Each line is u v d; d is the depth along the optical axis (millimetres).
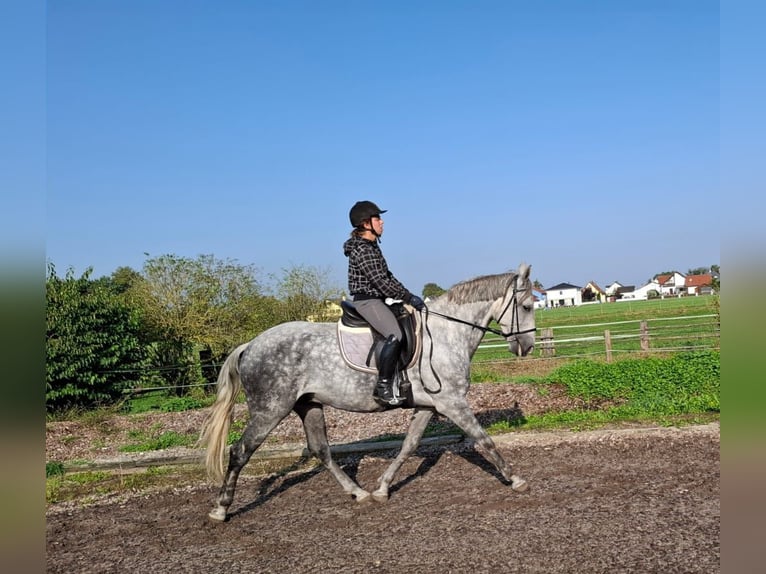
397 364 5574
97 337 13727
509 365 16766
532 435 7922
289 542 5070
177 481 7270
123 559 4957
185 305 17438
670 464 6402
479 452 7434
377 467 7234
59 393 12961
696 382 10961
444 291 6168
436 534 4949
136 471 7906
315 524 5457
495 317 6148
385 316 5516
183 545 5180
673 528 4691
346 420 10312
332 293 19594
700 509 5043
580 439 7578
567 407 10102
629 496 5477
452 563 4391
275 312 19031
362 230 5727
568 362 16531
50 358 12977
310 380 5656
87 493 6965
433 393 5719
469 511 5422
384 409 5805
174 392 15445
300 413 6152
